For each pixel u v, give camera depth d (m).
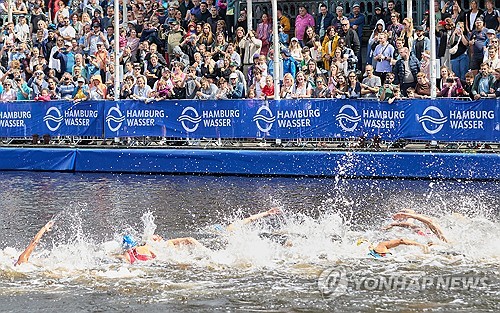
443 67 19.61
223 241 12.12
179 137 20.78
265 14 22.86
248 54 21.94
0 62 24.31
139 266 10.49
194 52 22.47
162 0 25.14
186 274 10.13
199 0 23.66
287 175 19.48
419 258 10.63
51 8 26.55
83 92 22.14
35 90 22.81
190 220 13.94
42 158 21.64
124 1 25.05
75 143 21.75
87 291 9.55
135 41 23.52
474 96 18.39
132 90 21.64
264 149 19.88
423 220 11.49
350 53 21.05
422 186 17.33
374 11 22.98
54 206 15.66
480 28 20.25
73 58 23.66
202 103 20.48
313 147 19.67
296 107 19.75
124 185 18.45
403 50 20.11
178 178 19.61
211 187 17.84
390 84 19.39
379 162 18.78
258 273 10.12
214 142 20.56
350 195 16.27
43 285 9.80
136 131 21.16
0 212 15.11
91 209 15.23
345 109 19.36
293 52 21.64
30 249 10.66
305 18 22.86
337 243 11.56
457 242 11.40
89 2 25.98
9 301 9.24
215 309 8.85
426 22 21.30
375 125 19.17
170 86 21.27
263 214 12.60
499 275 9.87
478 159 18.08
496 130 18.27
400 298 9.05
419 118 18.83
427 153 18.42
